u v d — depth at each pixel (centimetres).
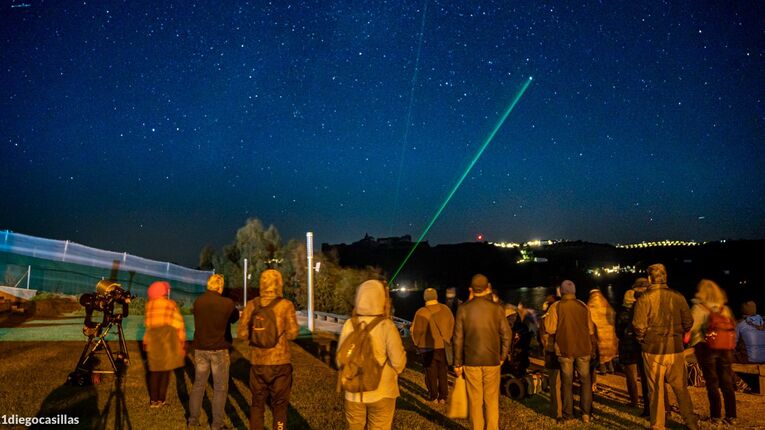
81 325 1692
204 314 643
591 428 658
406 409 746
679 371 625
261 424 566
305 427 656
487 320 596
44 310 2072
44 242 2666
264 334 564
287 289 3197
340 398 798
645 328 632
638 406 763
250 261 3462
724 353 679
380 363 464
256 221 3562
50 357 1066
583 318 688
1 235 2525
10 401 734
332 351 1279
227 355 652
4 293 2020
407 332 1691
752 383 876
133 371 955
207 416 702
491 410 595
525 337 871
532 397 828
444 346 792
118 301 929
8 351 1132
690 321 628
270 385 575
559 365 702
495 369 594
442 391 789
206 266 3641
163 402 738
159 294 757
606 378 981
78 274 2752
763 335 851
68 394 784
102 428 641
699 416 711
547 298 841
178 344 759
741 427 657
